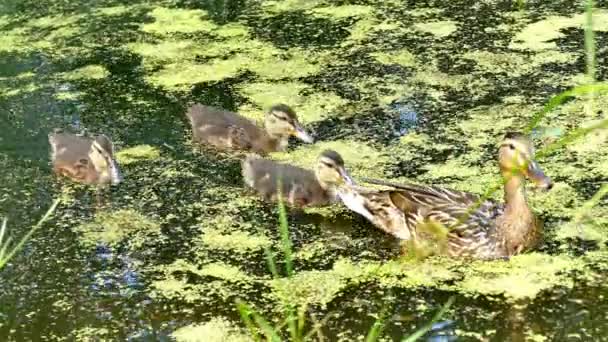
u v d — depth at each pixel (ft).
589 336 30.30
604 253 34.58
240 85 50.80
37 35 58.44
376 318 31.89
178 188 41.39
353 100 48.39
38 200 40.83
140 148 45.11
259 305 32.96
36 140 46.26
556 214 37.22
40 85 51.96
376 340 30.68
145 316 32.71
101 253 36.68
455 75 50.21
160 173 42.75
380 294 33.14
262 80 51.24
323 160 39.40
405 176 40.81
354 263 35.22
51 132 46.80
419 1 60.85
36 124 47.80
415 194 36.81
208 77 51.90
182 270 35.29
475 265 34.50
